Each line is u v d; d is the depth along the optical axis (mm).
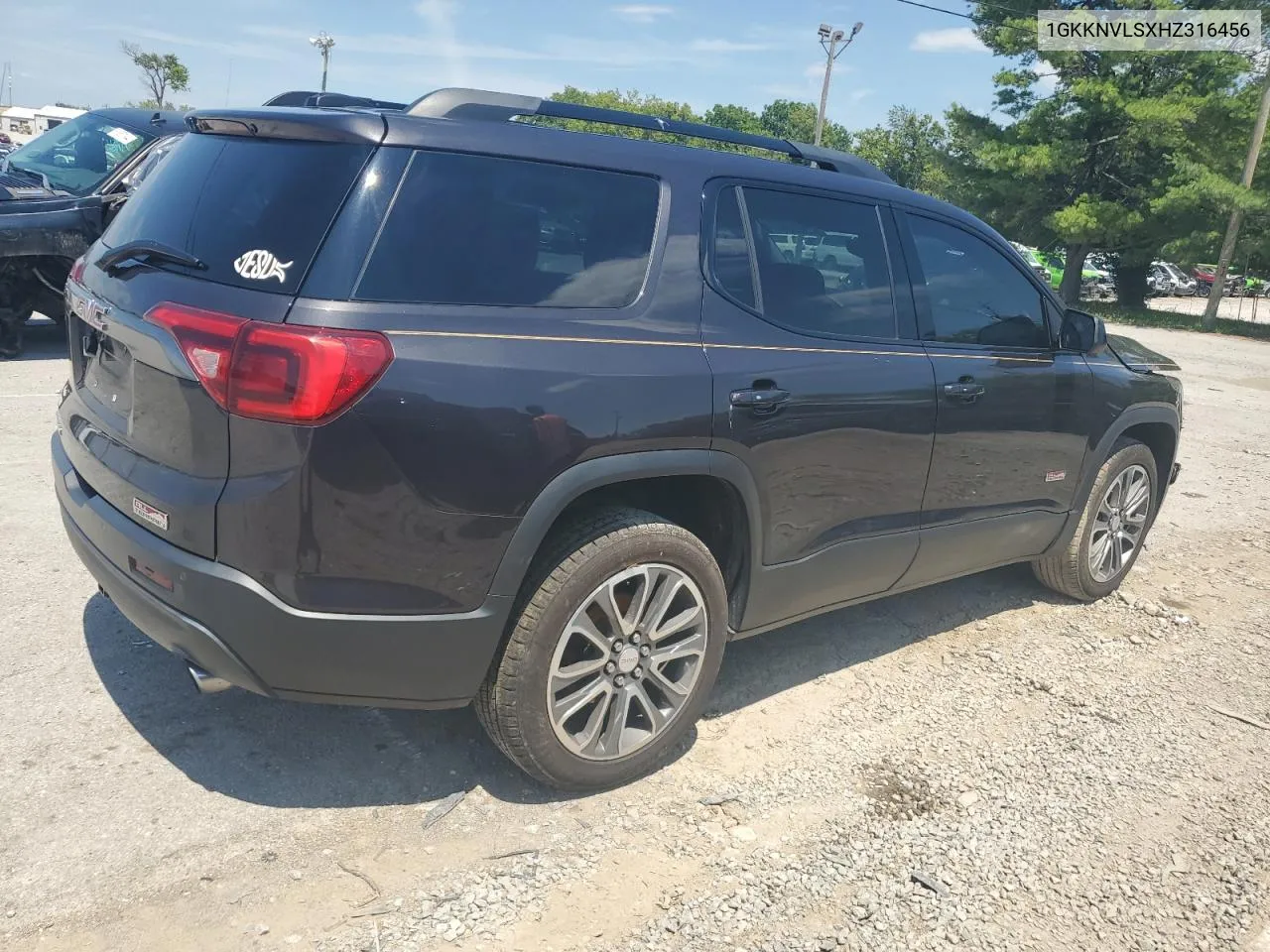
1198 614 4910
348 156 2512
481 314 2543
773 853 2777
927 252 3805
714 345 2971
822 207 3463
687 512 3287
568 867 2645
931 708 3713
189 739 3068
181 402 2439
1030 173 28266
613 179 2912
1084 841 2951
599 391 2652
